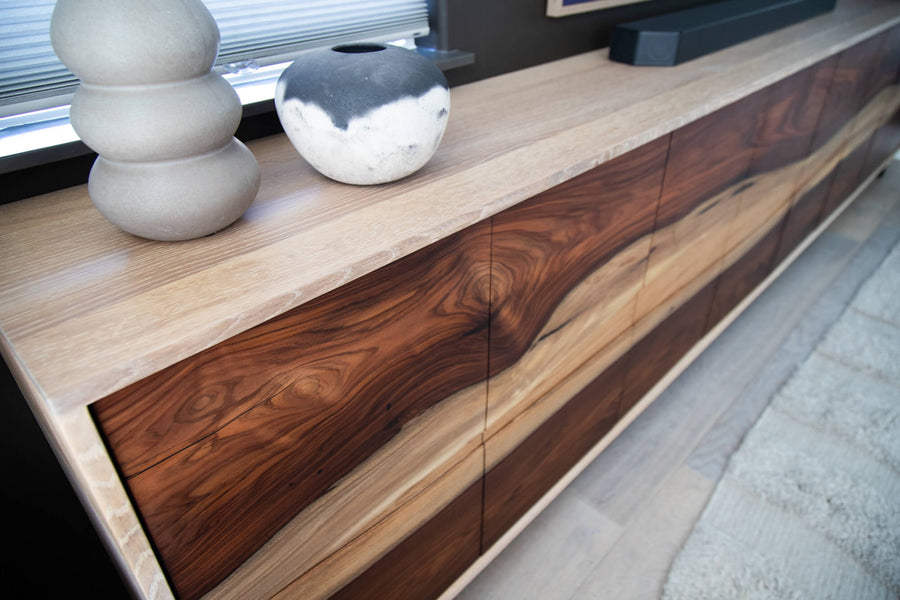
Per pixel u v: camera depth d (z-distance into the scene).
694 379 1.43
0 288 0.46
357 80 0.54
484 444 0.79
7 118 0.61
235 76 0.77
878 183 2.32
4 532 0.70
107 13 0.42
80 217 0.56
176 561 0.49
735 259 1.29
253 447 0.50
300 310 0.47
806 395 1.35
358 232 0.53
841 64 1.26
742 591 0.97
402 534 0.73
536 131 0.76
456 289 0.61
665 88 0.92
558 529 1.10
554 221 0.70
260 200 0.59
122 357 0.38
